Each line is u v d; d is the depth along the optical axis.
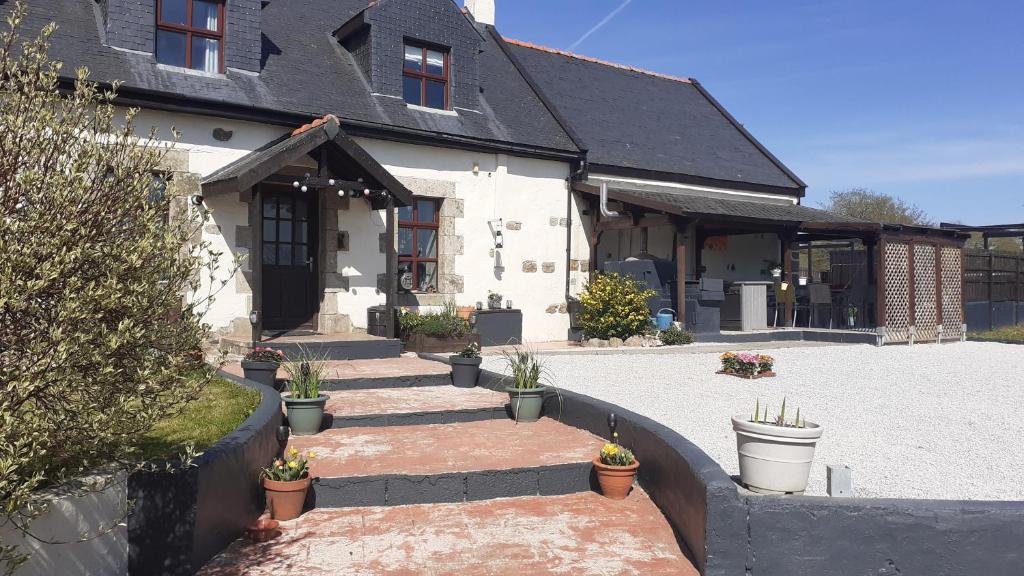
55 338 2.85
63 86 9.52
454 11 13.84
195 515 4.04
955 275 17.77
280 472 5.15
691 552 4.54
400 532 4.90
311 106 11.84
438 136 12.91
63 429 3.06
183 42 11.19
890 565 4.07
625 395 8.94
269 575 4.16
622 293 14.12
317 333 11.76
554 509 5.39
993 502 4.16
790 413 8.04
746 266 19.50
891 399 9.02
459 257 13.43
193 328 3.66
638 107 19.27
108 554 3.67
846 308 17.78
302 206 11.98
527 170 14.40
